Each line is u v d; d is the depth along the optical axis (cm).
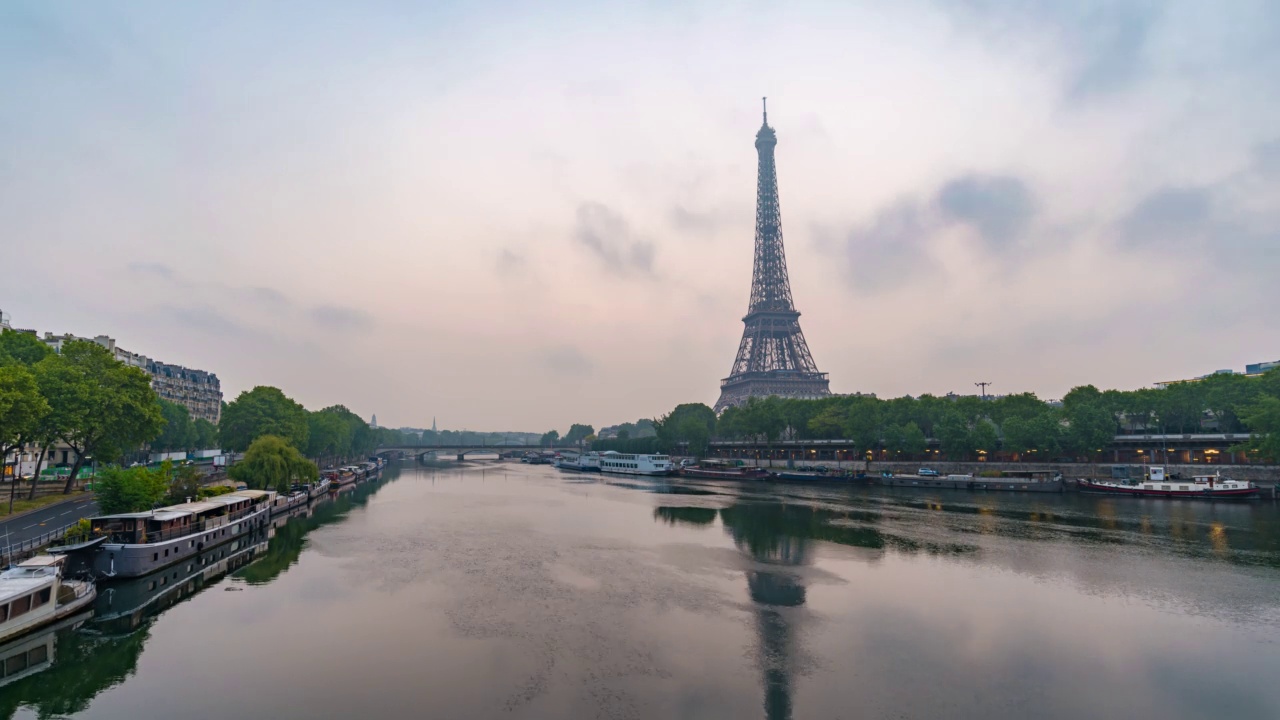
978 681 4594
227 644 5231
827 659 4966
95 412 11169
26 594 5159
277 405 19475
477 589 6856
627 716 4078
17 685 4475
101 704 4209
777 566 7875
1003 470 18088
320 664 4844
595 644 5262
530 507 13800
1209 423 19138
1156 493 14088
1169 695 4394
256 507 10544
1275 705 4253
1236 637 5412
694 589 6856
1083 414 16875
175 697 4309
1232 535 9619
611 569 7756
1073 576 7294
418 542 9500
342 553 8675
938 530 10294
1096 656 5022
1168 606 6212
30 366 11900
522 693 4384
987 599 6444
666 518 11938
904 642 5306
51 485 12656
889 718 4072
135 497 8294
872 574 7450
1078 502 13650
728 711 4147
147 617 5866
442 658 4962
